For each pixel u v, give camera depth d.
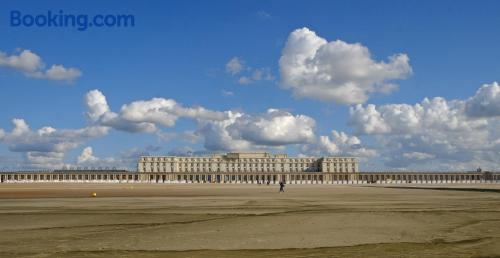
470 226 26.14
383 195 63.66
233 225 27.03
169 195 66.31
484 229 25.05
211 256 19.23
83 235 23.84
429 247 20.53
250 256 19.20
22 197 60.44
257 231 24.89
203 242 22.00
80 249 20.45
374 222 27.89
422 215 31.08
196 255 19.42
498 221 28.19
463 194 65.81
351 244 21.39
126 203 46.19
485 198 53.38
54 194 71.00
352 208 37.88
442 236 23.05
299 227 26.16
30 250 20.20
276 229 25.50
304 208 38.22
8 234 24.16
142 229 25.80
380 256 18.91
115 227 26.59
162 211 35.91
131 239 22.70
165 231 25.03
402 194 67.19
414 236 23.14
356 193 72.69
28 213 34.44
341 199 52.47
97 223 28.34
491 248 20.19
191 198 56.44
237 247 20.94
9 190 92.81
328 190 92.31
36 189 101.44
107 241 22.22
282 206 40.84
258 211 35.41
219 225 27.09
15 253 19.62
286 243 21.72
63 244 21.50
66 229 25.89
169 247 20.94
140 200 51.91
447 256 18.73
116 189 101.81
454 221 28.25
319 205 42.00
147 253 19.78
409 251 19.77
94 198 57.25
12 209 38.31
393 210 35.53
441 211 34.22
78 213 34.34
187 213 34.06
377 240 22.23
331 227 26.08
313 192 78.69
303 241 22.14
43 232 24.81
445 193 70.56
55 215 32.84
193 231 24.97
